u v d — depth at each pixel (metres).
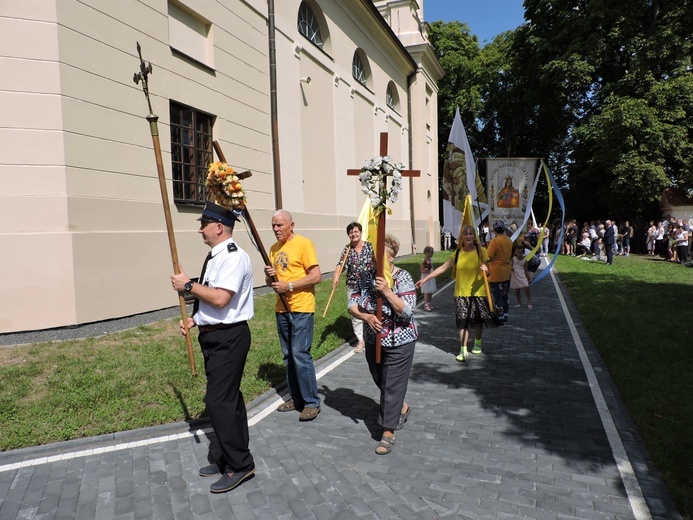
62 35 6.67
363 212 5.93
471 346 7.15
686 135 22.55
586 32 24.95
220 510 3.06
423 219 26.98
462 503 3.11
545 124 31.36
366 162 3.67
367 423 4.39
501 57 33.44
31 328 6.49
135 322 7.44
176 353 5.98
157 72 8.39
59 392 4.71
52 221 6.61
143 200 8.07
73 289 6.75
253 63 11.23
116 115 7.55
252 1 11.16
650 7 24.64
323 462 3.65
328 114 15.64
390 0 26.22
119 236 7.50
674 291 12.02
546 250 24.98
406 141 25.66
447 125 36.00
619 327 8.01
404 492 3.24
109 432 4.10
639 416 4.46
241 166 10.80
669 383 5.27
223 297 3.16
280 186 11.91
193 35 9.43
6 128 6.37
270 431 4.21
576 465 3.60
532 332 8.09
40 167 6.54
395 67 23.38
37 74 6.50
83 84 6.99
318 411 4.58
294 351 4.43
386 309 3.81
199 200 9.55
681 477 3.38
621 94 23.86
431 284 10.18
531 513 3.00
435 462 3.64
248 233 10.54
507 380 5.57
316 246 14.43
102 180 7.29
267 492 3.25
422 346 7.21
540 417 4.50
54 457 3.74
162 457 3.75
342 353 6.82
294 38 13.18
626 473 3.48
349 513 3.01
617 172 22.58
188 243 9.07
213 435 4.14
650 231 24.80
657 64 22.95
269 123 11.91
